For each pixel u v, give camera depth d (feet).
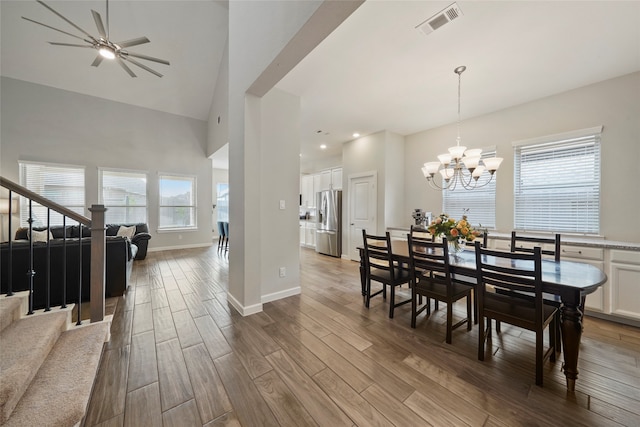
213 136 20.72
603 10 6.22
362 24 6.88
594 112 9.67
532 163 11.31
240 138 8.54
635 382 5.23
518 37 7.30
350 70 9.00
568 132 10.19
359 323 7.90
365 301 9.66
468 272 6.51
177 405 4.58
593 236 9.62
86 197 17.66
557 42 7.47
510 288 5.63
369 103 11.69
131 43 10.61
